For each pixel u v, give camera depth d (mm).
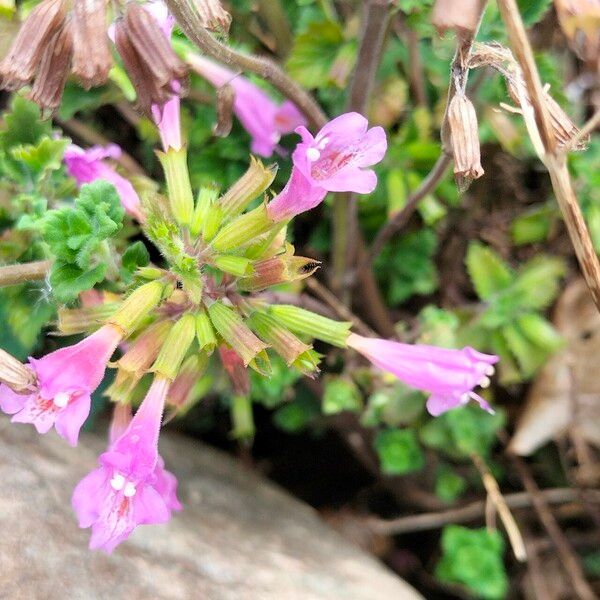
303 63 139
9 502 113
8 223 126
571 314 176
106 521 84
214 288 100
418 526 186
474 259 160
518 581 186
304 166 87
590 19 81
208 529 137
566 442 180
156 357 96
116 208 97
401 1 114
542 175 180
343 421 178
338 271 156
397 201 149
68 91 135
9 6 125
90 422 150
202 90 147
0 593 101
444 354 102
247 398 155
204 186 104
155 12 95
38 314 119
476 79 138
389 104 152
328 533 159
